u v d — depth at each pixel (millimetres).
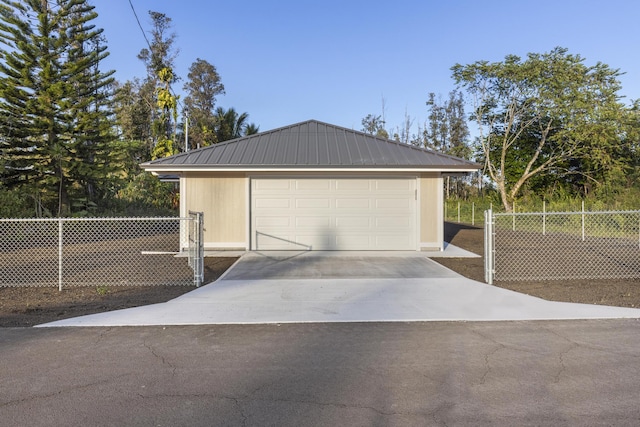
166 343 4883
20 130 18609
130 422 3162
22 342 4887
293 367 4195
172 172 12523
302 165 11859
